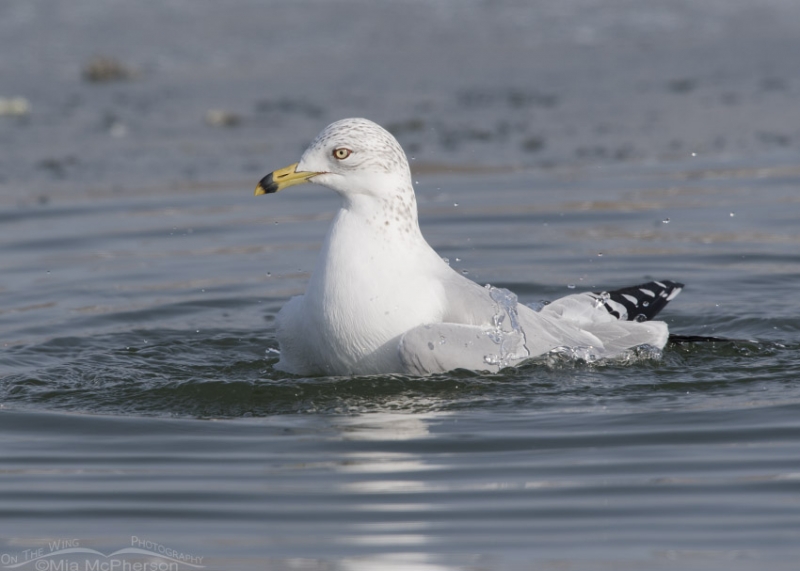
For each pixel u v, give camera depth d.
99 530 8.11
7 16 36.09
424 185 20.88
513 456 9.29
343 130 11.24
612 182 20.66
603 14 37.78
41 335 13.73
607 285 15.28
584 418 10.14
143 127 25.45
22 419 10.52
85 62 31.52
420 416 10.29
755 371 11.58
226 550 7.75
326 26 36.03
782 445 9.34
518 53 33.09
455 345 10.98
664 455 9.22
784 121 24.56
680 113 25.80
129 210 19.70
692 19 36.94
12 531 8.10
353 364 11.30
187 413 10.69
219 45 33.66
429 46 33.91
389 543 7.80
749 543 7.69
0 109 26.95
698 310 14.22
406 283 11.17
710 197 19.48
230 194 20.48
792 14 36.94
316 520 8.18
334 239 11.33
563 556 7.57
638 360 11.87
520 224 18.33
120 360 12.67
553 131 24.58
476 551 7.66
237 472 9.10
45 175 21.91
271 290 15.55
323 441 9.74
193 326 14.12
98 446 9.80
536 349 11.51
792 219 18.09
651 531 7.91
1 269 16.67
